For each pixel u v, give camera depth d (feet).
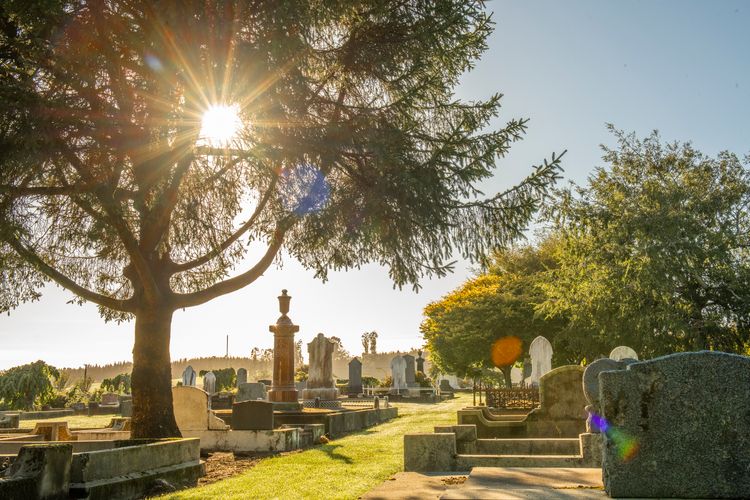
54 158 33.68
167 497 27.22
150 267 42.52
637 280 95.35
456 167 38.22
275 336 81.20
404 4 40.52
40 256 44.42
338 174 42.60
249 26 34.73
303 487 28.76
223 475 35.60
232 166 45.68
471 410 48.96
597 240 102.17
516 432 47.57
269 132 37.50
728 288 95.55
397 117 41.06
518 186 38.68
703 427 17.65
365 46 40.88
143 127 35.01
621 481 17.81
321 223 39.88
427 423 74.33
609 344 106.63
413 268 39.73
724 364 17.83
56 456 24.52
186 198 48.29
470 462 30.19
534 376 84.17
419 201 37.27
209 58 33.53
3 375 123.65
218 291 44.11
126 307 42.32
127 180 43.70
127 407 97.91
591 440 29.63
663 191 98.48
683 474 17.56
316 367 119.14
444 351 152.05
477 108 43.32
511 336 139.54
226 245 45.98
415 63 40.57
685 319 95.86
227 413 69.62
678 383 17.98
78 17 33.37
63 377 156.25
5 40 32.83
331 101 41.27
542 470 23.47
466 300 152.25
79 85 32.83
